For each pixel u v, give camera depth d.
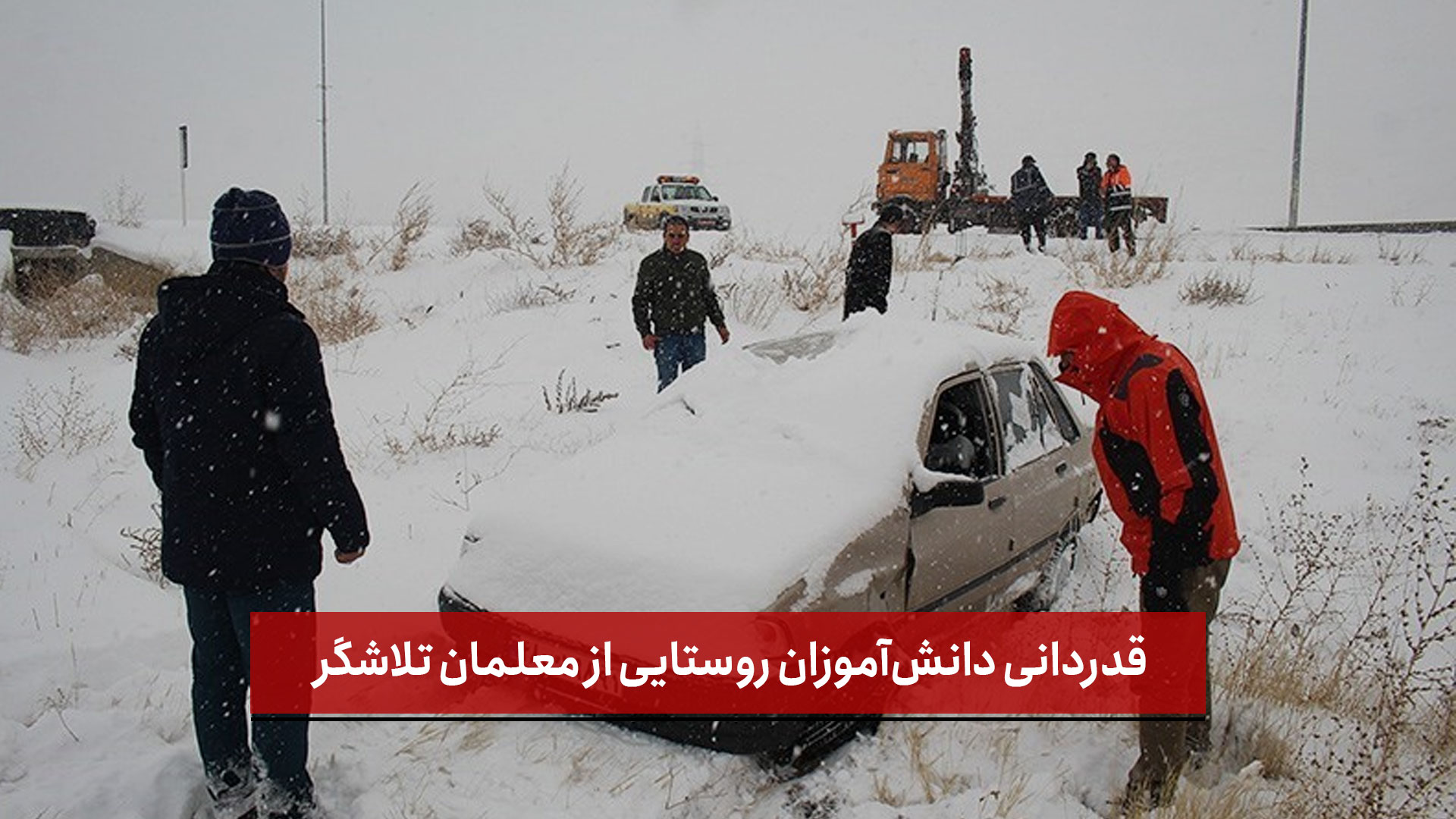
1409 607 5.56
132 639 4.89
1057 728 4.38
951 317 11.95
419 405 9.33
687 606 3.91
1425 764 4.05
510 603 4.26
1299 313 11.78
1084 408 7.19
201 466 3.38
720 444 4.89
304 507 3.51
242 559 3.41
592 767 4.02
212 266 3.46
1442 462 7.52
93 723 4.13
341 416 9.10
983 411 5.22
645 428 5.27
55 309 14.34
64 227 16.75
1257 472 7.55
